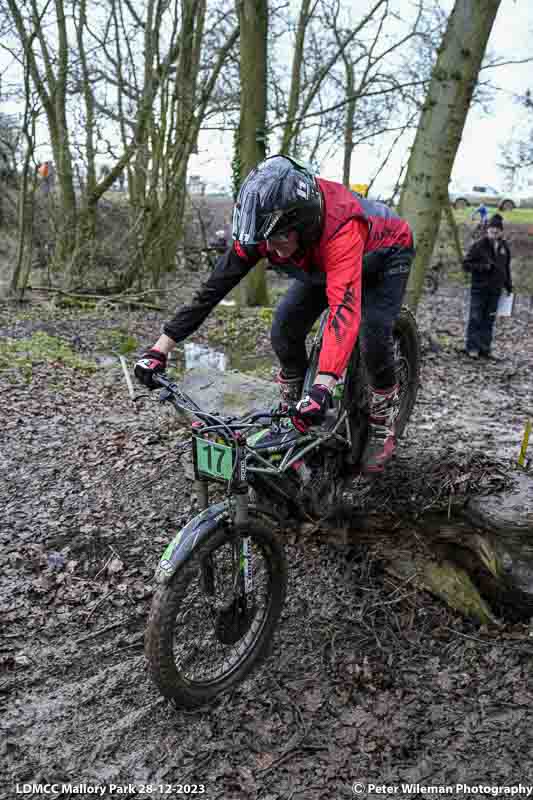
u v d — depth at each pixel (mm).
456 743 2387
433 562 3162
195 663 2648
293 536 3465
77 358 7457
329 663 2771
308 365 3127
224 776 2273
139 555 3434
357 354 2977
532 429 4633
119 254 12344
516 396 6008
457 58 5711
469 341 7863
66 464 4418
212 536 2389
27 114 10344
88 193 12914
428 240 6344
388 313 2830
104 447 4625
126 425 5055
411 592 3133
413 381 3590
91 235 12461
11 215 15117
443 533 3141
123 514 3773
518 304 13094
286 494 2816
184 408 2369
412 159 6199
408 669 2738
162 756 2350
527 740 2377
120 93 12078
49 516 3787
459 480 3176
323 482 2984
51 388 6121
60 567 3348
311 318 2971
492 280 7586
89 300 11281
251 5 9367
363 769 2295
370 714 2523
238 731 2455
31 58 9945
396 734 2434
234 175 10508
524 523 2846
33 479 4227
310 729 2459
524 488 3123
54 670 2725
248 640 2697
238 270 2553
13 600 3117
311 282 2711
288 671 2732
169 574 2256
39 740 2395
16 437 4891
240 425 2309
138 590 3195
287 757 2344
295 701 2586
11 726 2445
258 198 2174
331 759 2336
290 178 2199
